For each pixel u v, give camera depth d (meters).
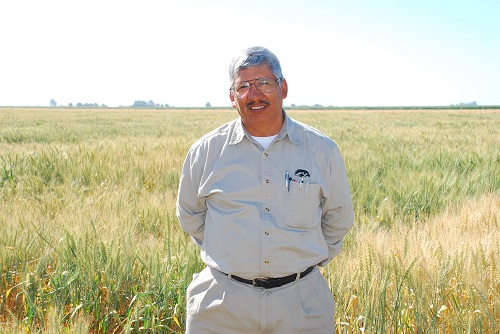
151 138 17.22
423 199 6.26
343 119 47.19
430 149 12.07
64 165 8.34
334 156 2.28
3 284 3.58
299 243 2.21
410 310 2.92
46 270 3.50
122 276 3.42
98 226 4.16
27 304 3.22
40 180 7.14
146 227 4.76
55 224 4.41
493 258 3.14
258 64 2.15
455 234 3.76
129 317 3.17
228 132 2.30
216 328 2.30
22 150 11.96
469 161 9.28
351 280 3.09
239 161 2.23
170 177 7.84
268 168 2.20
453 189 6.74
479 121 39.12
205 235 2.35
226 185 2.24
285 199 2.20
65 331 2.83
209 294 2.31
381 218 5.38
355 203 6.23
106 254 3.54
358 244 3.56
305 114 68.38
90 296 3.31
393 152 11.27
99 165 8.28
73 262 3.51
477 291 2.74
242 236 2.20
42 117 50.97
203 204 2.45
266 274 2.20
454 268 3.09
